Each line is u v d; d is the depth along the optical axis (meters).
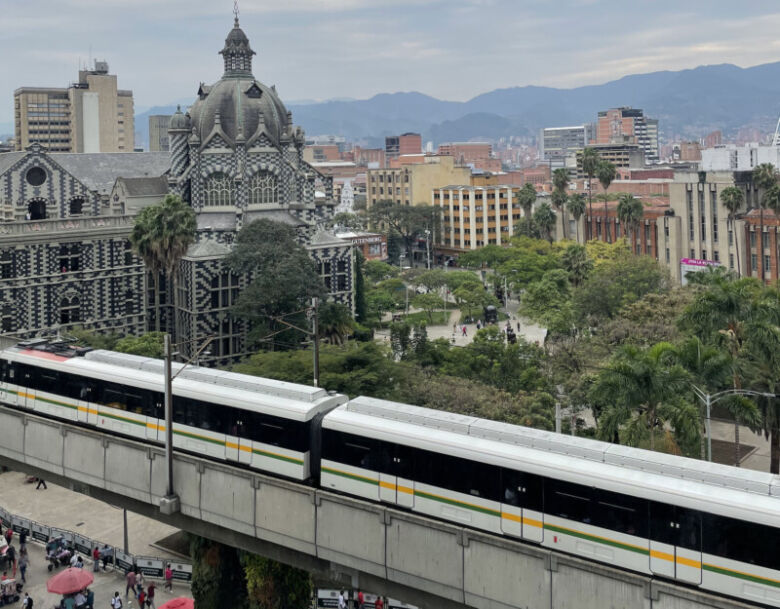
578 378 69.31
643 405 50.97
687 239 145.88
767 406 57.12
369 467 35.91
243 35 114.50
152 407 43.72
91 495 46.75
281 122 117.00
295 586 42.78
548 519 31.56
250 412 39.81
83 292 101.19
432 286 154.62
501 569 32.34
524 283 148.25
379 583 36.53
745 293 61.84
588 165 163.88
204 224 109.19
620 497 30.05
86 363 47.62
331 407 39.34
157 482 42.50
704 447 54.75
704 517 28.53
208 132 111.38
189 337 105.25
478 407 62.69
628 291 107.88
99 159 118.75
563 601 31.00
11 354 51.25
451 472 33.72
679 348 55.03
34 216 110.06
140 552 62.44
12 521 64.75
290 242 102.19
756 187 139.50
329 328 98.50
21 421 49.16
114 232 102.69
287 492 38.09
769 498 28.03
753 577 27.73
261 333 97.94
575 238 175.75
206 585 44.53
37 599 55.41
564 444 32.44
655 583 29.14
